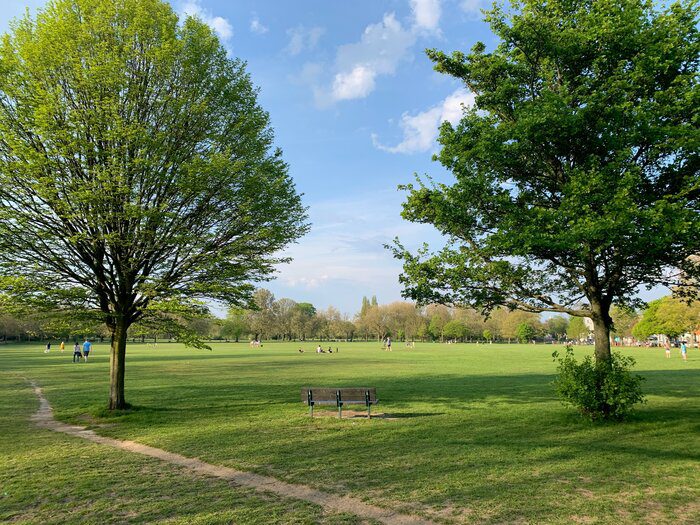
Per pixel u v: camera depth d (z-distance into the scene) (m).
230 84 16.64
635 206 9.64
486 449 9.83
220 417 14.23
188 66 15.01
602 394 12.25
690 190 10.05
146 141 13.34
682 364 35.72
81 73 13.41
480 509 6.38
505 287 12.72
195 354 57.03
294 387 22.11
